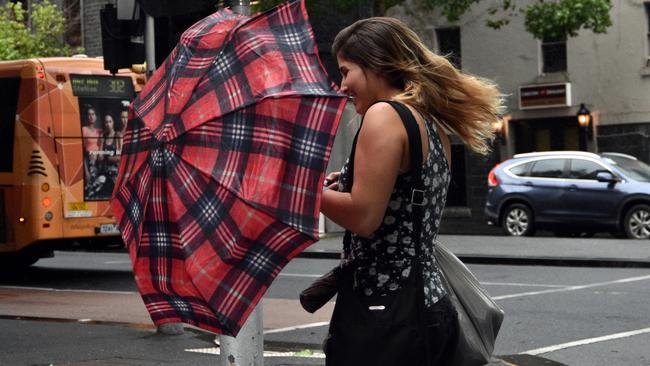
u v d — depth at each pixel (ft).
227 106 19.89
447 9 178.09
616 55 194.18
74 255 158.10
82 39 200.85
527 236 156.56
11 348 62.28
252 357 35.63
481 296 21.71
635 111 192.44
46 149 108.99
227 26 21.12
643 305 79.77
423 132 20.36
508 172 159.43
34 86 108.58
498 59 206.18
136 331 68.49
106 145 113.39
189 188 19.81
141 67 116.37
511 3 203.92
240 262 19.25
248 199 19.03
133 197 21.27
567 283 97.19
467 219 209.15
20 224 109.29
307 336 65.72
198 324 20.29
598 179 148.97
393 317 19.98
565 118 201.46
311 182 19.15
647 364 55.98
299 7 20.98
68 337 66.49
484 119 21.36
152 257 20.43
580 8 176.76
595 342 63.05
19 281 110.73
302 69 20.12
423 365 20.24
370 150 19.72
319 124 19.39
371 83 21.24
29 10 206.39
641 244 132.87
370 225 19.67
